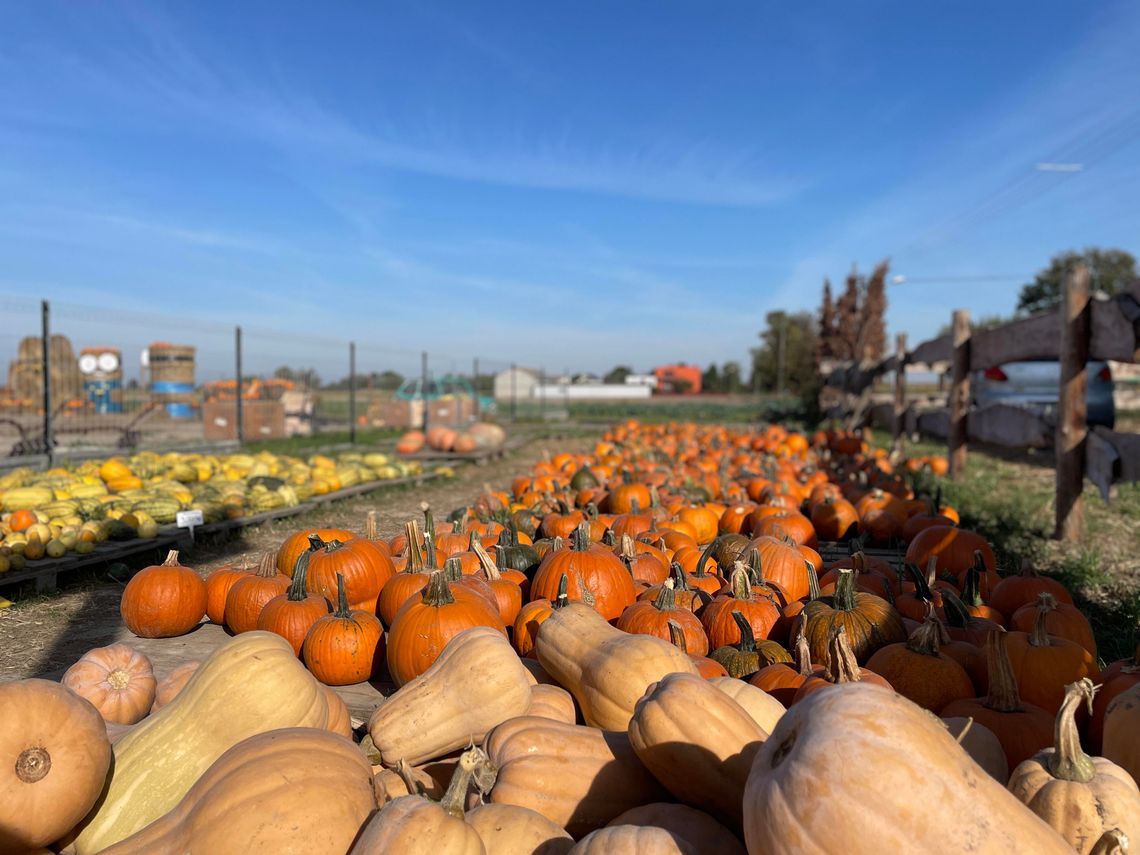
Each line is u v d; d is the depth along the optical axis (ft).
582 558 13.94
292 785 6.77
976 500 31.58
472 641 9.64
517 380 232.32
